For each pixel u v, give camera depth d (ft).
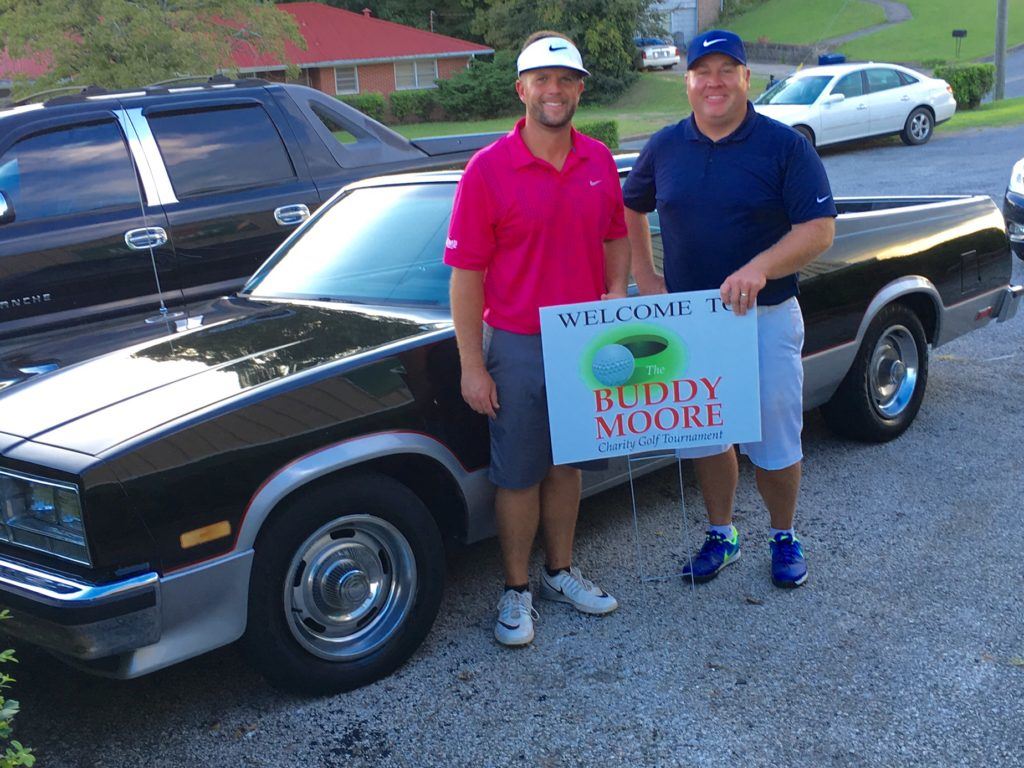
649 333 10.81
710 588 12.43
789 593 12.21
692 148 11.21
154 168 19.89
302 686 10.34
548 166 10.34
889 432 16.74
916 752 9.20
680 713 9.98
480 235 10.41
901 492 14.90
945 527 13.73
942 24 165.89
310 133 21.63
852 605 11.85
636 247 12.34
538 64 9.89
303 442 9.98
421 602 10.97
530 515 11.30
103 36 69.51
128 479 9.12
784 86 61.98
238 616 9.78
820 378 15.29
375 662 10.71
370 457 10.32
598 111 124.88
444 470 11.21
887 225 16.22
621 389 10.89
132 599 9.07
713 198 11.11
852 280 15.38
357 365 10.61
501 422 10.95
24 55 71.46
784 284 11.43
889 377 16.65
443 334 11.33
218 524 9.50
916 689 10.15
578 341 10.71
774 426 11.72
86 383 11.11
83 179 19.33
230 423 9.68
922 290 16.46
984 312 17.98
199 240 20.06
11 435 9.99
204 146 20.51
